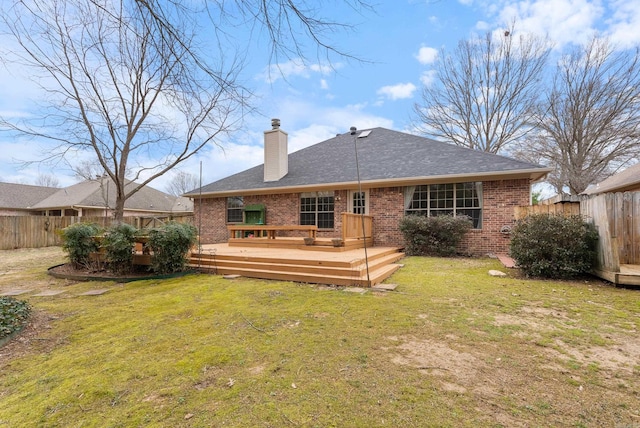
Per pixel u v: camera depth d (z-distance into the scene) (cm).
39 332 407
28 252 1375
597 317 423
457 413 221
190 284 673
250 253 879
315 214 1316
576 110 1902
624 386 254
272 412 227
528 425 208
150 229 787
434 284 625
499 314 439
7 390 271
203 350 337
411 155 1265
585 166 1950
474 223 1065
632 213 682
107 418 226
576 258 659
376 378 271
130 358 324
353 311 461
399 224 1102
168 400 247
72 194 2428
